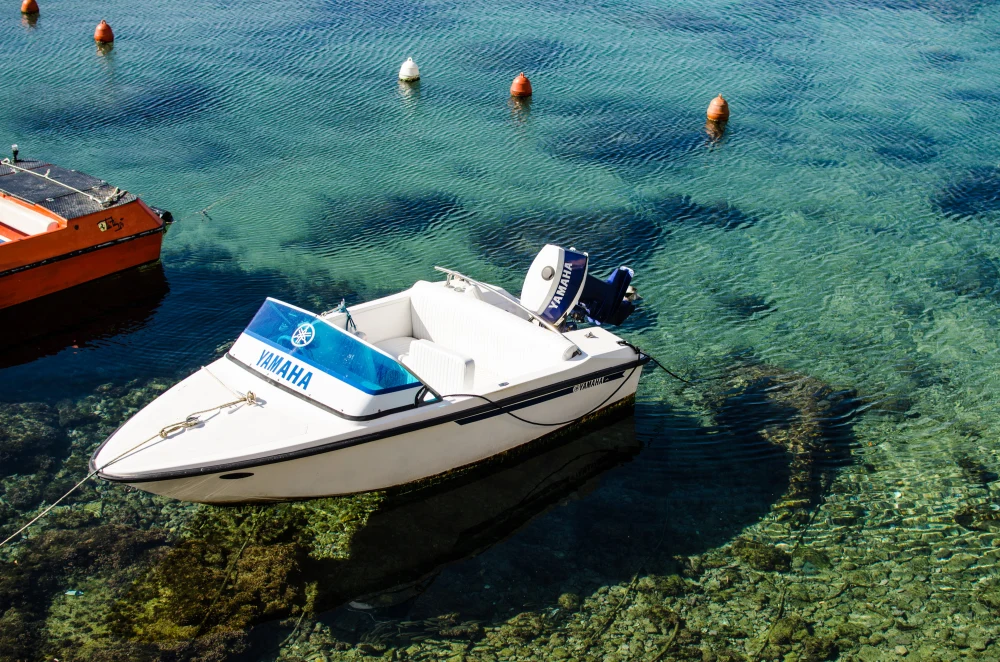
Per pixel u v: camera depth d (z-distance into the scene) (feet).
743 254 46.11
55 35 79.61
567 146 60.39
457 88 70.90
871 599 24.59
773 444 31.12
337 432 25.07
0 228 40.88
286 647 22.54
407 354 30.91
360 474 26.40
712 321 39.47
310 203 50.80
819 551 26.32
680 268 44.45
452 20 88.07
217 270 42.80
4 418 31.01
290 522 26.86
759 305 40.98
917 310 40.68
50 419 31.22
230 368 27.66
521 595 24.61
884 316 40.11
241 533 26.32
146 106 64.85
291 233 47.03
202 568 24.93
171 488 23.79
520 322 30.55
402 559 25.77
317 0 93.40
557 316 32.78
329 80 71.72
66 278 39.68
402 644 22.75
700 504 28.30
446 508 28.02
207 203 50.31
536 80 73.15
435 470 28.09
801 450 30.73
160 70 72.38
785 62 78.43
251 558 25.30
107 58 74.43
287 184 53.31
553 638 23.12
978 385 34.81
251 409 25.88
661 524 27.43
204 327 37.78
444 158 57.88
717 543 26.66
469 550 26.27
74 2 90.12
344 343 26.04
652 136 62.44
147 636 22.63
